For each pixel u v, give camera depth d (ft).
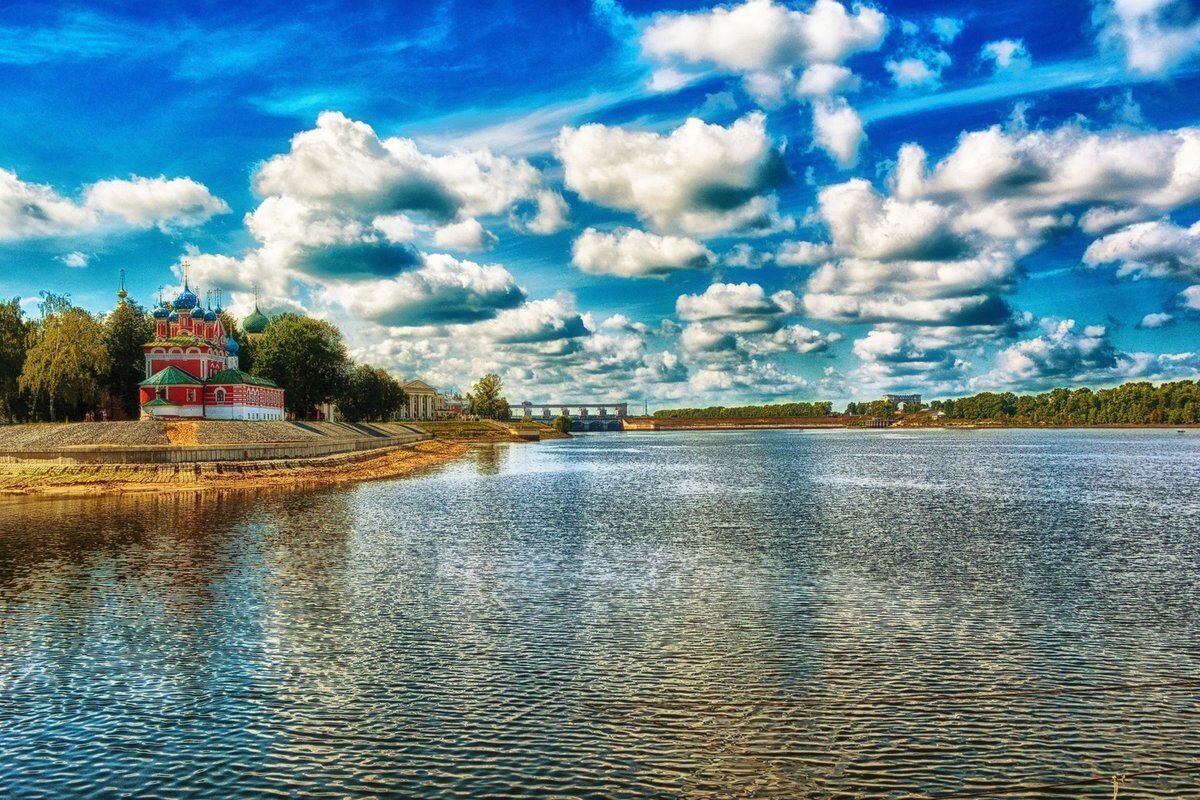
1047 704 77.71
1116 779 63.52
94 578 132.87
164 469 302.66
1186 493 281.74
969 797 61.16
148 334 478.18
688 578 133.39
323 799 60.54
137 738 70.69
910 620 106.83
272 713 75.72
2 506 241.35
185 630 102.12
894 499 265.54
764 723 73.31
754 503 253.24
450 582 130.00
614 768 65.05
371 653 92.58
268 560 148.97
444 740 69.92
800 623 105.29
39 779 63.67
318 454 376.27
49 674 86.33
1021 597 119.85
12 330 422.41
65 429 363.97
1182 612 111.04
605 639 98.02
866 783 62.95
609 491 296.71
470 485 322.14
